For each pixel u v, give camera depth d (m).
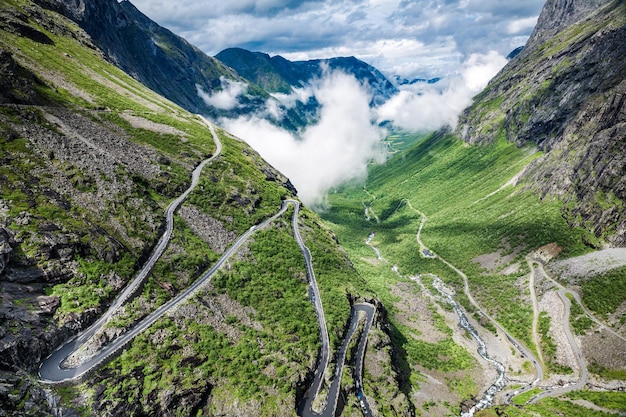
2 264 94.00
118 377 90.81
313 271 159.75
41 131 149.00
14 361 82.75
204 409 96.25
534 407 127.25
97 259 112.88
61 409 80.31
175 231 141.50
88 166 142.62
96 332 98.06
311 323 130.88
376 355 132.50
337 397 109.25
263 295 134.62
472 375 151.00
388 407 115.06
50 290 99.62
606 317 156.38
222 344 110.75
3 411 73.38
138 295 112.94
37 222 108.62
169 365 99.25
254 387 103.12
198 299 120.56
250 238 159.75
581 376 141.00
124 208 135.62
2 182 115.31
